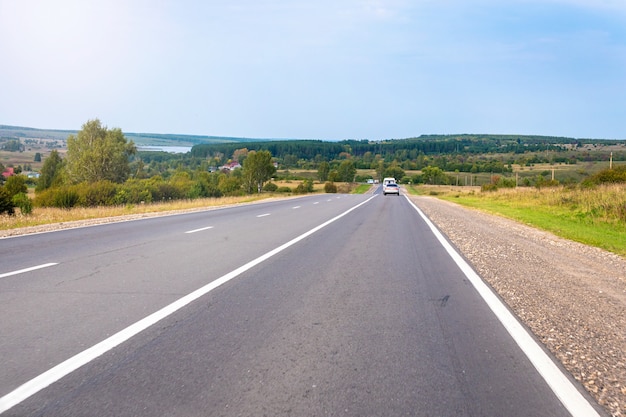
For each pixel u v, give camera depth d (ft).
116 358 14.84
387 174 575.79
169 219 66.69
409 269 30.94
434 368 14.48
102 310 20.15
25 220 64.95
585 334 18.44
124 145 227.20
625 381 13.99
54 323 18.28
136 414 11.36
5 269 29.04
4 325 17.99
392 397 12.47
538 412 11.84
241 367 14.26
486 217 83.10
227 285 25.26
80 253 35.47
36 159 599.98
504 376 13.98
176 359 14.82
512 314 20.61
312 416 11.37
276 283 25.96
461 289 25.36
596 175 131.03
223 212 81.87
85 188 112.27
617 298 25.18
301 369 14.20
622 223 69.56
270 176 289.94
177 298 22.35
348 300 22.62
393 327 18.52
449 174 533.55
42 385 12.87
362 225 60.59
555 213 89.76
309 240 44.57
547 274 31.32
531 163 527.81
